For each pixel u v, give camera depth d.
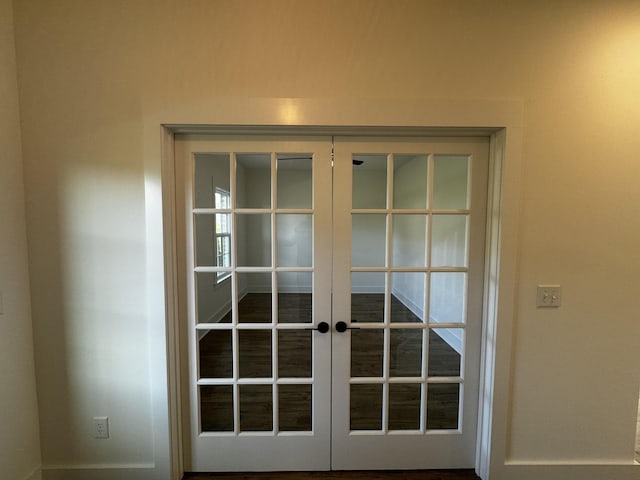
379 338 1.64
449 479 1.56
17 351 1.36
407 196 1.59
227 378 1.59
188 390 1.56
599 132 1.41
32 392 1.43
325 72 1.38
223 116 1.37
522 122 1.40
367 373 1.63
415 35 1.38
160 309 1.43
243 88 1.37
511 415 1.50
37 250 1.41
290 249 1.57
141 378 1.47
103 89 1.36
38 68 1.35
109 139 1.38
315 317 1.56
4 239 1.30
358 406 1.67
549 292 1.46
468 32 1.38
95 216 1.41
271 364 1.62
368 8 1.37
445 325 1.58
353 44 1.37
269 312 1.60
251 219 1.59
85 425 1.48
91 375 1.46
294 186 1.57
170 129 1.43
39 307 1.43
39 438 1.46
